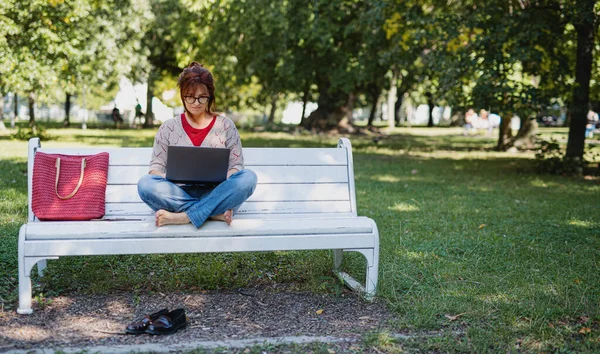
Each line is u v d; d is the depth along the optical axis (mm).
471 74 14250
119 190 4562
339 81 23922
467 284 4883
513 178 13227
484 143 28406
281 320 4023
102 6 19078
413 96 58938
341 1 20203
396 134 36781
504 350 3537
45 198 4250
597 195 10609
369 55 21500
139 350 3367
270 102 43125
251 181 4180
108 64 23328
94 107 56219
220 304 4332
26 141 20875
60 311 4059
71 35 16422
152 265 5227
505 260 5699
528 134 22641
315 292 4648
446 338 3645
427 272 5199
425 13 15953
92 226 3998
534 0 13633
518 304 4324
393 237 6504
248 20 18688
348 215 4820
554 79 13930
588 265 5520
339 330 3842
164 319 3738
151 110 38094
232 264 5207
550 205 9227
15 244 5492
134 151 4668
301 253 5746
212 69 20906
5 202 7711
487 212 8422
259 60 22562
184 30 20469
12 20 15117
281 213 4766
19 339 3508
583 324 4008
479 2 14844
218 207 4102
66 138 23297
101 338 3598
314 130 31828
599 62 17078
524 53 12883
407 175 13320
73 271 4938
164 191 4129
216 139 4422
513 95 13477
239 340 3562
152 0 27578
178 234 4059
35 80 16406
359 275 5078
